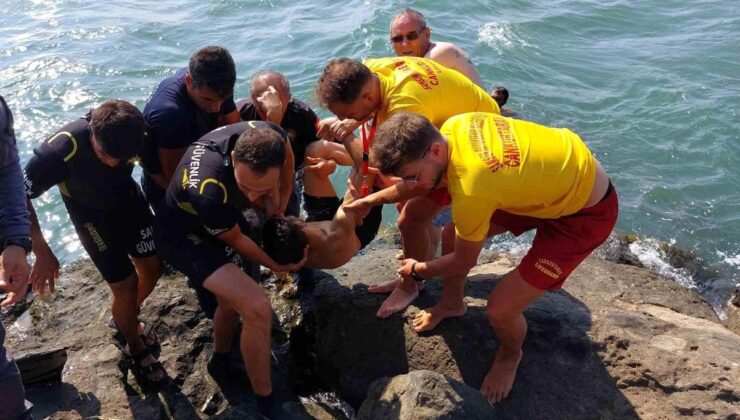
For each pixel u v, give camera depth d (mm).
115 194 4184
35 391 4336
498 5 12523
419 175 3582
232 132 3994
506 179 3518
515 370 4184
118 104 3883
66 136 3971
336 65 4051
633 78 10062
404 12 5590
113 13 12742
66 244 6891
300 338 4977
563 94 9688
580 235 3771
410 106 3990
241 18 12336
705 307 5027
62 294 5383
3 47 11328
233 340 4637
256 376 4004
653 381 4090
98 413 4211
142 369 4535
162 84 4586
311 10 12500
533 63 10641
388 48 10703
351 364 4605
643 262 6418
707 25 11875
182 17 12445
